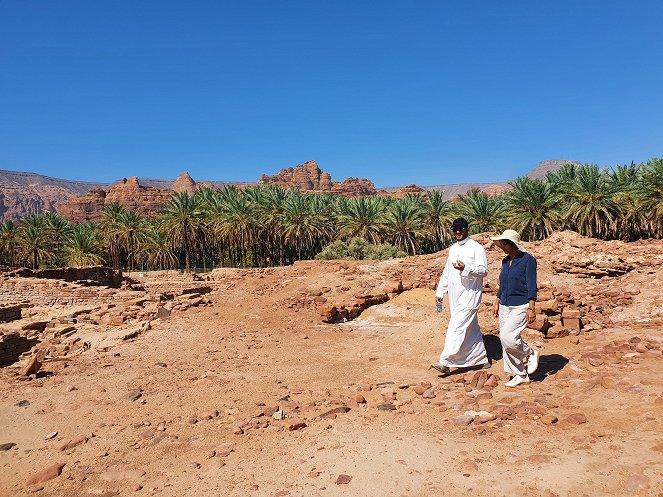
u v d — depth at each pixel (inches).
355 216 2144.4
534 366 218.5
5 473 163.0
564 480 120.6
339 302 532.1
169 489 140.9
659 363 211.9
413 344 336.8
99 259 2503.7
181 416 211.3
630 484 112.7
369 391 235.5
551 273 503.8
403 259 721.6
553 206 1695.4
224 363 324.8
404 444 158.1
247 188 2891.2
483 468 134.0
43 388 274.4
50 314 612.7
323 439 170.9
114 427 201.9
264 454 161.8
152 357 356.2
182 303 596.4
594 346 262.1
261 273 799.1
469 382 233.9
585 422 157.0
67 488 147.0
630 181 1712.6
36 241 2455.7
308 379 269.0
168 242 2539.4
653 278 392.2
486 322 363.9
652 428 143.0
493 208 1945.1
